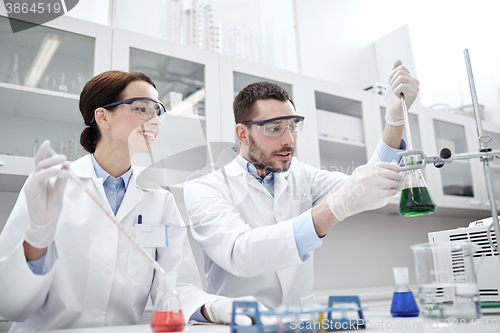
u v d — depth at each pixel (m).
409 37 3.62
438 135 3.27
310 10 3.56
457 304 0.77
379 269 3.23
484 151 0.98
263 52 2.90
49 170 0.96
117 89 1.13
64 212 1.31
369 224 3.29
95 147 1.39
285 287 1.47
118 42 2.12
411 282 3.39
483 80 3.71
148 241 1.36
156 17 2.55
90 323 1.27
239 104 1.56
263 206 1.58
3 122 1.84
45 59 1.97
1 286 1.08
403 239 3.45
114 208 1.38
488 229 1.08
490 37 3.66
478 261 1.15
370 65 3.84
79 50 2.05
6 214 2.11
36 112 1.91
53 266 1.10
